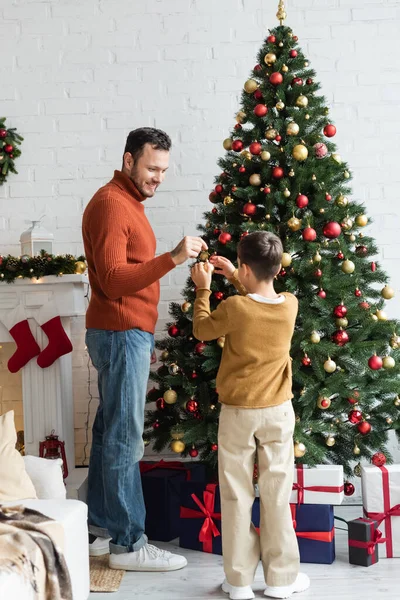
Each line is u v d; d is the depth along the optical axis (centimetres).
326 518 261
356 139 358
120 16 362
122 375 251
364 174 358
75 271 327
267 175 283
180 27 361
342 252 282
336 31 358
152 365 356
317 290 279
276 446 234
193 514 281
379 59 358
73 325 363
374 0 358
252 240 233
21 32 363
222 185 303
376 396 290
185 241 236
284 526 232
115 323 251
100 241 243
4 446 236
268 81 293
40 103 363
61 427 330
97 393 362
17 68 363
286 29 297
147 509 295
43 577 180
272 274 235
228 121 359
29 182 364
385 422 286
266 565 234
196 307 244
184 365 287
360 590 234
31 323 332
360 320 283
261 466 236
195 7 360
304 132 287
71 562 204
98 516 281
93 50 362
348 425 286
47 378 330
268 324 230
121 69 361
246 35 359
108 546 278
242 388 232
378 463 275
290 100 291
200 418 283
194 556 274
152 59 361
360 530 258
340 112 358
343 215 287
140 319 254
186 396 283
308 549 262
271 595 229
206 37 360
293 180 283
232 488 233
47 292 330
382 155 358
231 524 233
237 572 230
